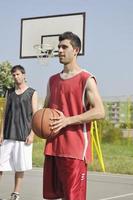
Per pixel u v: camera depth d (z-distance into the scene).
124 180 10.77
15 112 7.25
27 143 7.23
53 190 4.46
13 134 7.22
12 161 7.31
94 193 8.77
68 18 19.42
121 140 25.78
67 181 4.28
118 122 27.73
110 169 12.86
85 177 4.35
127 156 17.52
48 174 4.46
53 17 19.80
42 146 19.48
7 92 7.45
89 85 4.30
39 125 4.35
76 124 4.29
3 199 7.70
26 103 7.24
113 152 19.81
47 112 4.37
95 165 13.43
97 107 4.27
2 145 7.29
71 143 4.29
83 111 4.34
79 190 4.29
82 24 19.08
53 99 4.46
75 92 4.34
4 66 37.88
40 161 14.29
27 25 20.33
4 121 7.35
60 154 4.30
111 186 9.74
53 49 19.67
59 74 4.52
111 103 28.08
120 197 8.38
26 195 8.26
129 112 27.66
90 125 4.41
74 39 4.41
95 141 13.55
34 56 19.94
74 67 4.43
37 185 9.52
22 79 7.31
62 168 4.32
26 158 7.25
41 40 19.95
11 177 10.55
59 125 4.25
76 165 4.26
